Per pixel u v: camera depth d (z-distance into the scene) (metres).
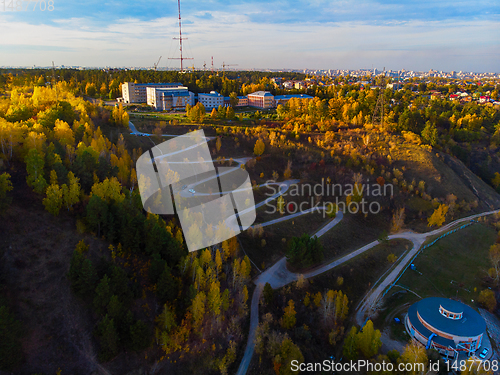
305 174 119.38
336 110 173.88
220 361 54.19
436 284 81.94
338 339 63.84
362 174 121.19
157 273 57.44
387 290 78.19
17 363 43.56
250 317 63.91
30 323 47.19
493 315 73.81
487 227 107.69
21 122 83.75
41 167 64.06
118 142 101.88
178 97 195.38
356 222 103.50
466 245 98.00
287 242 87.38
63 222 60.50
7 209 57.06
